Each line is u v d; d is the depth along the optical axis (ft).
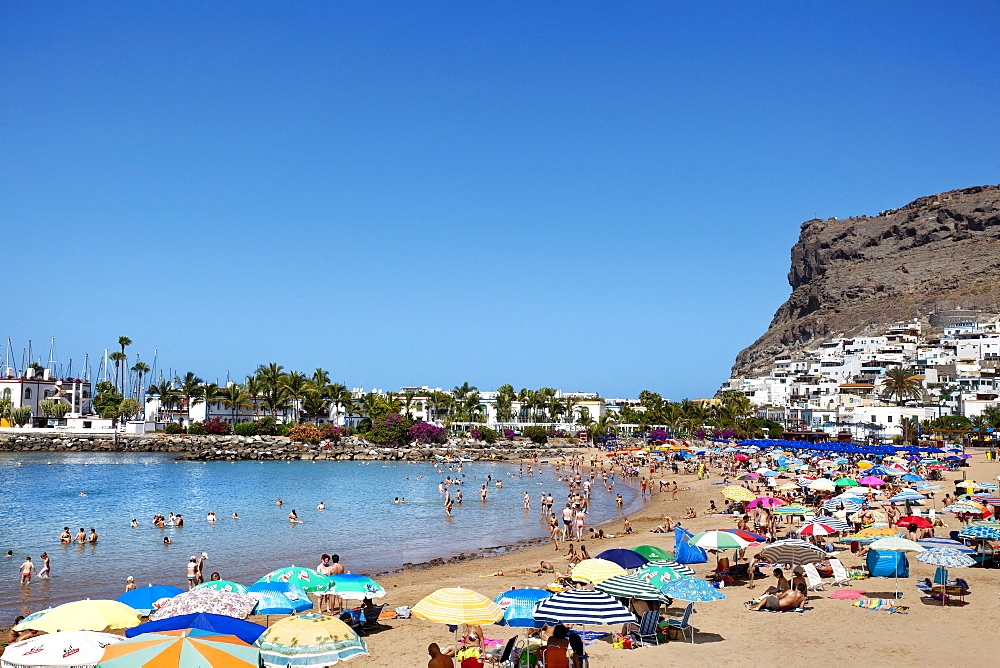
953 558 74.59
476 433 541.75
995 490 172.24
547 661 51.57
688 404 605.31
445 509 220.23
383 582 119.14
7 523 182.39
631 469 337.72
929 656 60.90
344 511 211.61
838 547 118.52
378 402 556.10
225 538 162.09
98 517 193.36
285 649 49.96
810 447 312.71
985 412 499.10
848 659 60.80
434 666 54.60
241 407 531.91
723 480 294.66
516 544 160.45
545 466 415.85
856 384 652.89
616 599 60.44
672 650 64.39
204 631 50.93
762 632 69.77
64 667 48.78
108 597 109.60
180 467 366.22
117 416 524.52
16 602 106.52
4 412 490.49
